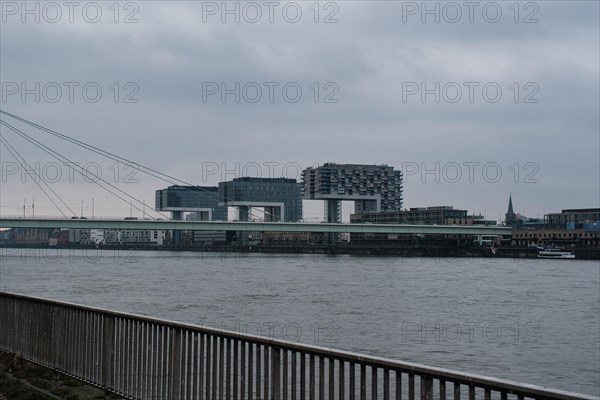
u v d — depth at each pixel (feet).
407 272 432.25
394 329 161.27
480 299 246.47
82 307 44.01
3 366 50.57
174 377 36.94
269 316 183.73
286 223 639.76
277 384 31.19
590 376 115.14
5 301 54.49
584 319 189.98
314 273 402.93
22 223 510.99
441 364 121.08
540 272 453.99
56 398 39.93
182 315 183.83
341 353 28.25
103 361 42.22
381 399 70.44
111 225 547.49
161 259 650.43
